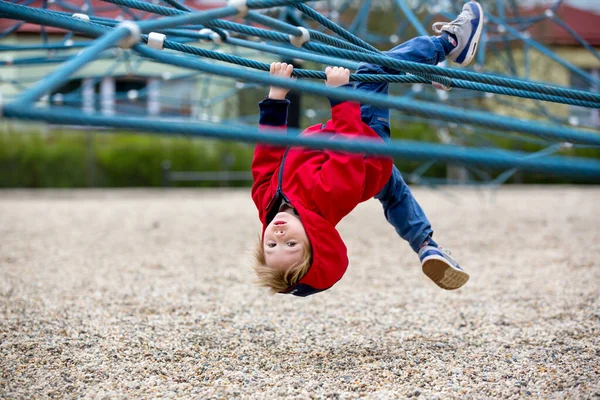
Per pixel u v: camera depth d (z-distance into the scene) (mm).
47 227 9258
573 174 2010
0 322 4250
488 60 15234
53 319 4371
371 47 3355
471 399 2979
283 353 3693
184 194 15594
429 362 3518
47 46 4680
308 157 2939
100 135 17641
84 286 5473
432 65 3199
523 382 3174
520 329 4164
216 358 3604
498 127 2174
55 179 17094
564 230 8797
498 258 6887
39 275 5895
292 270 2805
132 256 6977
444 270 3262
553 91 3186
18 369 3379
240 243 7852
